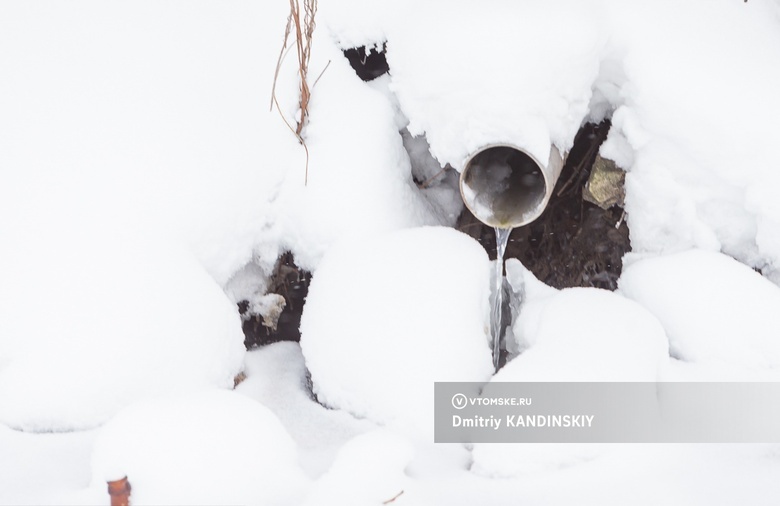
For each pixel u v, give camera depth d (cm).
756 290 205
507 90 203
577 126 212
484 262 211
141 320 199
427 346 201
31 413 196
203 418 184
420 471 190
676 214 213
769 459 190
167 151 210
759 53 212
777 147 205
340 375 204
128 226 205
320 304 209
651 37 211
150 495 180
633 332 199
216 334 205
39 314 199
